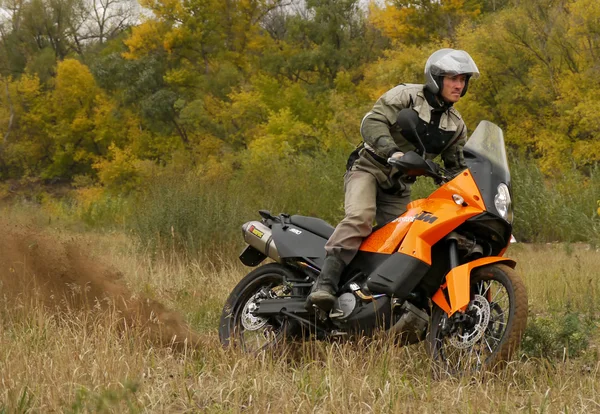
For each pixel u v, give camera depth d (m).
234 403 4.52
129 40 56.25
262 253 6.62
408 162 5.24
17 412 4.23
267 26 63.31
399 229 5.51
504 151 5.49
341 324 5.61
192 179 13.16
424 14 44.88
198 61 57.00
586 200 19.55
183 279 9.50
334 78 53.56
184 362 5.33
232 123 51.22
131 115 57.16
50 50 66.38
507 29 28.50
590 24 26.05
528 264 11.55
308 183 16.89
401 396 4.73
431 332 5.36
